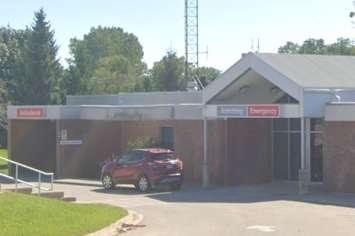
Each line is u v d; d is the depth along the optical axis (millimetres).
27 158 45969
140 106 39438
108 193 31750
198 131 37469
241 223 19406
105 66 138125
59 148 42156
